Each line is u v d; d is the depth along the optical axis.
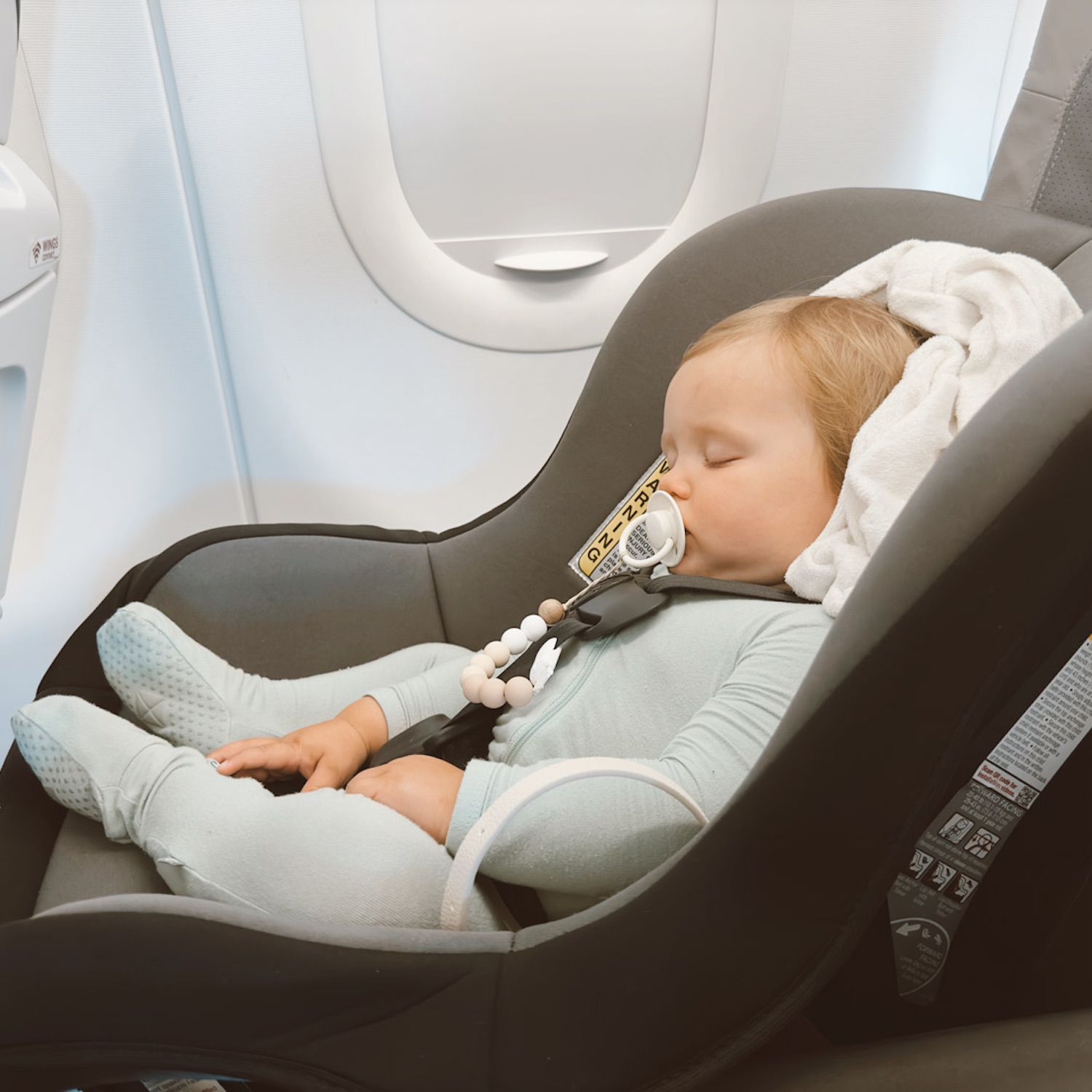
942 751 0.45
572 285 1.27
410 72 1.13
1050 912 0.64
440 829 0.66
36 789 0.73
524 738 0.75
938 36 1.21
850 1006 0.75
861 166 1.27
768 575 0.75
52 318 1.18
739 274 0.88
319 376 1.30
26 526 1.25
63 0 1.05
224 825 0.63
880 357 0.73
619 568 0.84
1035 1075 0.54
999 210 0.79
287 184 1.18
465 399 1.34
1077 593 0.50
